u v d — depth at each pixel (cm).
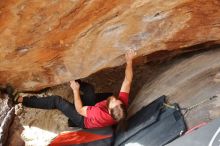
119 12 329
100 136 427
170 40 384
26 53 359
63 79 413
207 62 428
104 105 419
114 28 352
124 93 413
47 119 486
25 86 422
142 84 489
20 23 315
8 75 396
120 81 500
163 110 406
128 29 357
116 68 483
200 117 374
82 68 398
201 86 404
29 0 291
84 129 435
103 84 505
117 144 418
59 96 446
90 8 313
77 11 313
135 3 320
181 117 387
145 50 394
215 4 338
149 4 325
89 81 503
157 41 382
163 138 381
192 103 392
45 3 297
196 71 425
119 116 398
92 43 366
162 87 439
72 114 438
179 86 421
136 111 434
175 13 346
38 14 308
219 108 369
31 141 464
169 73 455
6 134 388
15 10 298
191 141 348
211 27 371
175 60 468
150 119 404
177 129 378
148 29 362
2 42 337
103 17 330
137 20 346
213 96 382
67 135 436
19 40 338
